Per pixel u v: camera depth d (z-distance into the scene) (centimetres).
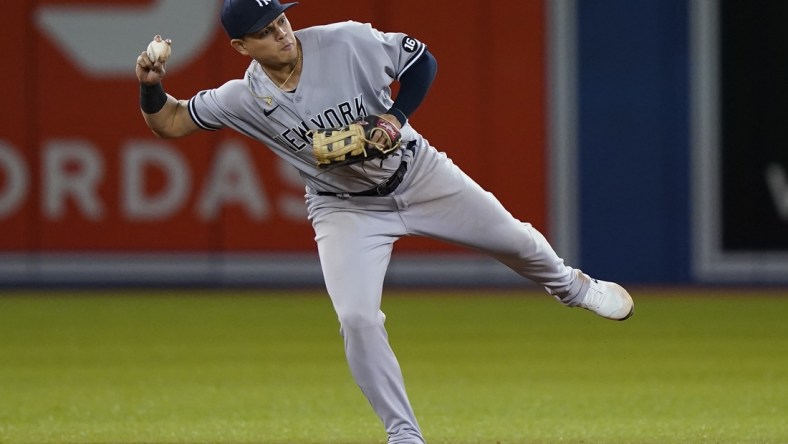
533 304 4566
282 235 4875
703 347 3438
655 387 2727
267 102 1677
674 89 4819
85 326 3975
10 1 4769
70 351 3416
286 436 2142
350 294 1672
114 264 4866
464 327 3938
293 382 2853
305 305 4534
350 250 1692
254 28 1594
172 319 4153
